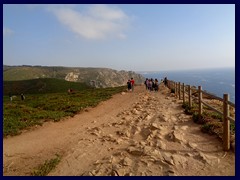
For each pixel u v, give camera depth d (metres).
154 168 7.21
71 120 16.03
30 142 10.89
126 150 8.74
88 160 8.19
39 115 16.66
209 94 10.87
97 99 27.28
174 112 16.16
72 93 41.81
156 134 10.54
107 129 12.57
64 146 9.92
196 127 11.51
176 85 25.69
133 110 17.91
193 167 7.24
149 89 37.22
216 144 8.95
